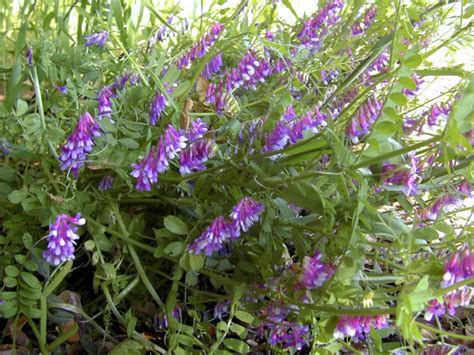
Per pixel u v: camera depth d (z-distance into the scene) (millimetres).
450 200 310
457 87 375
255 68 382
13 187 356
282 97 335
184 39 463
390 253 330
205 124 352
